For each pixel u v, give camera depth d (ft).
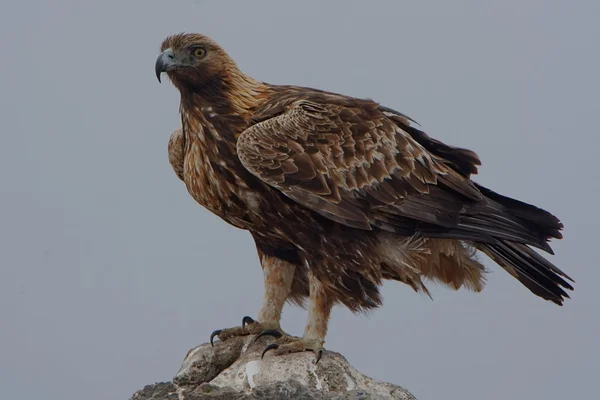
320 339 39.68
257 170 39.86
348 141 41.06
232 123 41.63
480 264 44.24
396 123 43.11
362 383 35.96
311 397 33.35
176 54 41.39
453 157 43.06
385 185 41.16
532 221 43.24
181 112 42.68
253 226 42.47
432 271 43.93
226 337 39.86
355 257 41.29
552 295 43.80
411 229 41.73
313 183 40.27
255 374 36.35
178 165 46.16
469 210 42.39
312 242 41.42
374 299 41.78
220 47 42.19
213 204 42.75
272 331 39.22
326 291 41.45
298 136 40.63
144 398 37.37
